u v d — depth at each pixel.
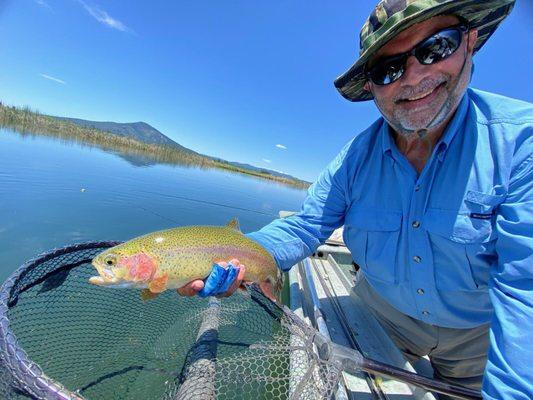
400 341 0.57
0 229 1.06
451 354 0.51
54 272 0.40
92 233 1.23
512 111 0.37
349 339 0.54
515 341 0.29
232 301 0.58
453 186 0.39
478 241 0.37
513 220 0.33
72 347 0.48
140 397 0.43
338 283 0.77
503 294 0.32
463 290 0.42
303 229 0.53
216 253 0.42
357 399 0.42
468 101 0.40
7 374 0.26
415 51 0.35
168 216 1.68
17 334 0.40
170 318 0.57
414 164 0.43
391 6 0.35
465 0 0.31
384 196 0.46
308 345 0.39
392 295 0.49
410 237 0.43
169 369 0.46
